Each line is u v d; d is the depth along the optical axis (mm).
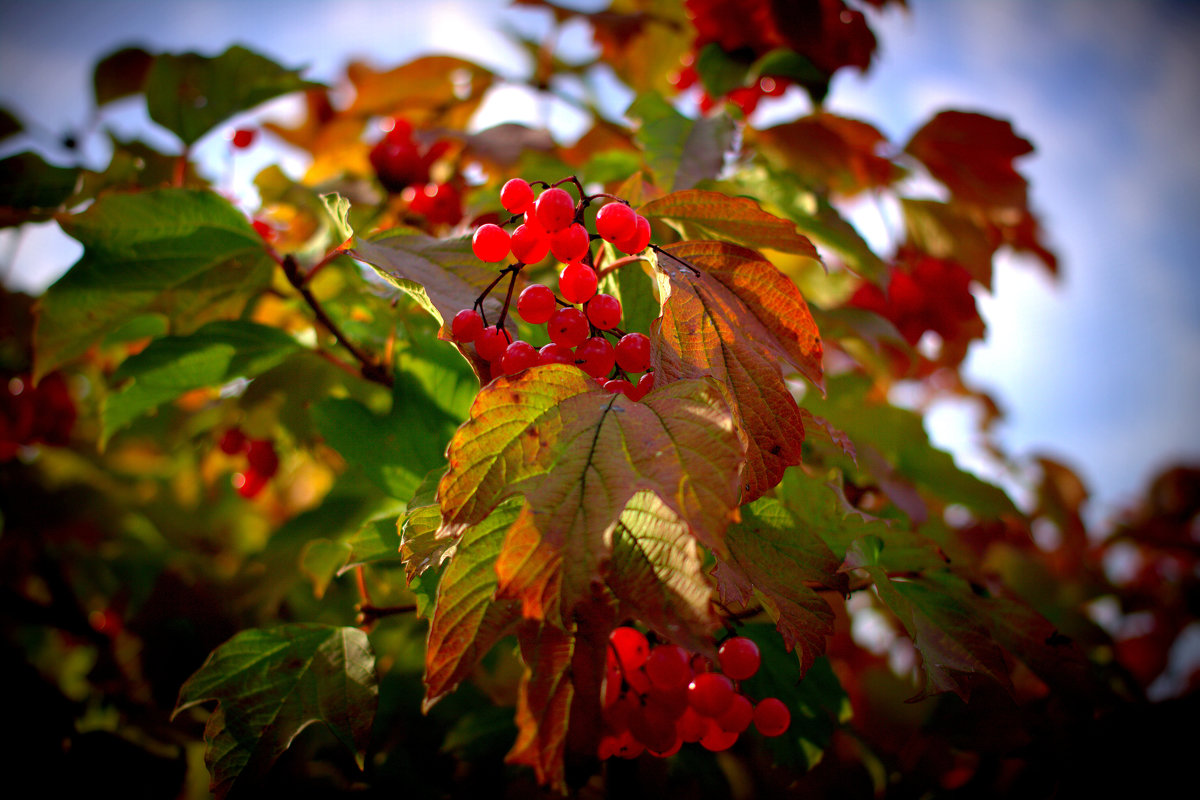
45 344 349
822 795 393
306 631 328
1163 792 361
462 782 371
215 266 363
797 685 356
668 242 364
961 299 464
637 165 430
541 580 238
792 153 456
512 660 398
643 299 318
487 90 537
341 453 343
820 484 339
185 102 420
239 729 306
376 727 374
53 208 405
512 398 254
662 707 263
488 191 420
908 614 308
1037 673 361
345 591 416
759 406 269
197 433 466
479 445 251
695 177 373
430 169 468
